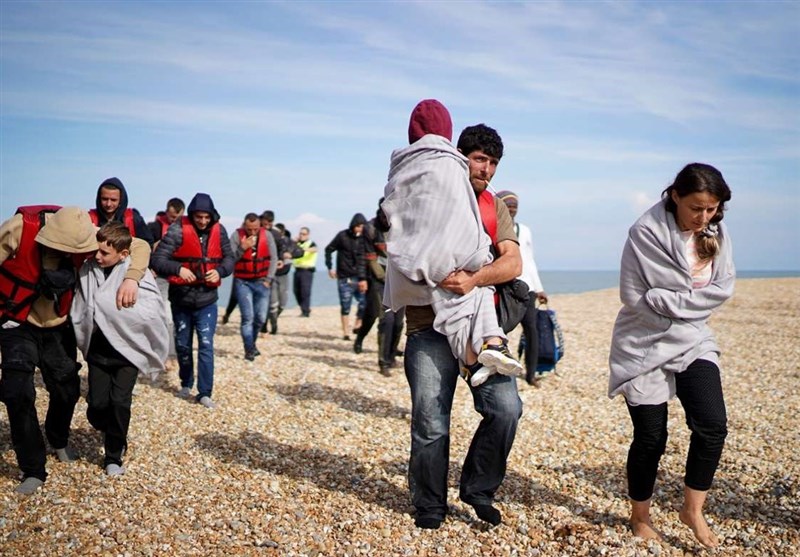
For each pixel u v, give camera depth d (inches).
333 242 536.1
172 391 314.2
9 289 190.1
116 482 196.5
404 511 179.5
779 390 352.8
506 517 174.2
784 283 1391.5
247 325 406.0
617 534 161.0
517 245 169.8
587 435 257.6
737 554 152.7
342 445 239.5
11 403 186.2
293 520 173.0
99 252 197.0
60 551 152.9
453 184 158.7
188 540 160.2
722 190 144.3
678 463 216.8
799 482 195.6
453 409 294.2
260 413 282.0
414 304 164.6
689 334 152.4
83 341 197.8
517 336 604.4
